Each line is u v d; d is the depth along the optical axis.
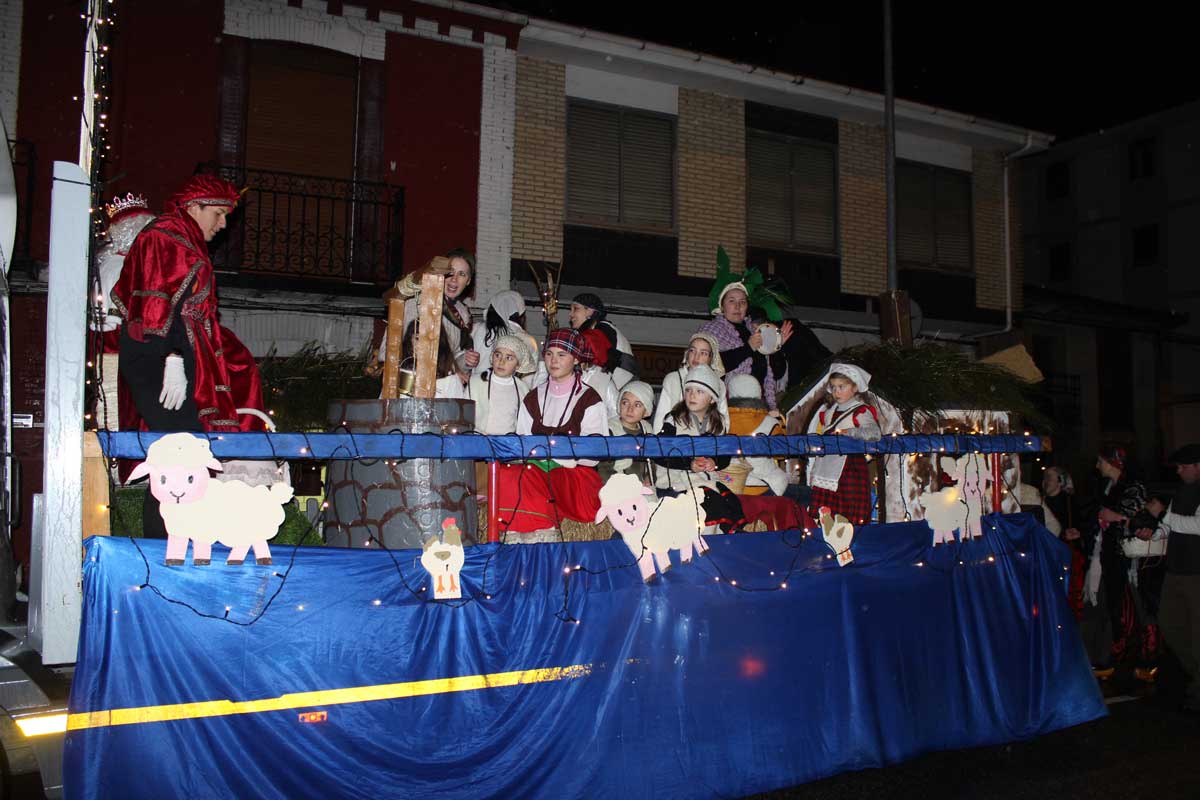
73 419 3.03
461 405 3.78
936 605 4.91
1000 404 5.38
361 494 3.63
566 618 3.84
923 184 15.95
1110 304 20.95
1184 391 24.02
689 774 4.03
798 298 14.68
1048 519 7.62
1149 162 25.88
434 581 3.54
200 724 3.12
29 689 3.01
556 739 3.77
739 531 4.53
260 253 11.05
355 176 11.56
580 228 13.09
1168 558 6.42
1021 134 16.08
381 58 11.66
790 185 14.82
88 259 3.12
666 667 4.05
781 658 4.36
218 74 10.91
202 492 3.16
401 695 3.47
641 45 12.98
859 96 14.69
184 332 3.62
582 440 3.83
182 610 3.13
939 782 4.66
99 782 2.94
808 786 4.58
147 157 10.54
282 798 3.23
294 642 3.30
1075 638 5.45
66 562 2.99
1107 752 5.18
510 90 12.30
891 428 5.18
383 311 11.65
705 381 4.74
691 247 13.80
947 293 15.99
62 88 9.98
